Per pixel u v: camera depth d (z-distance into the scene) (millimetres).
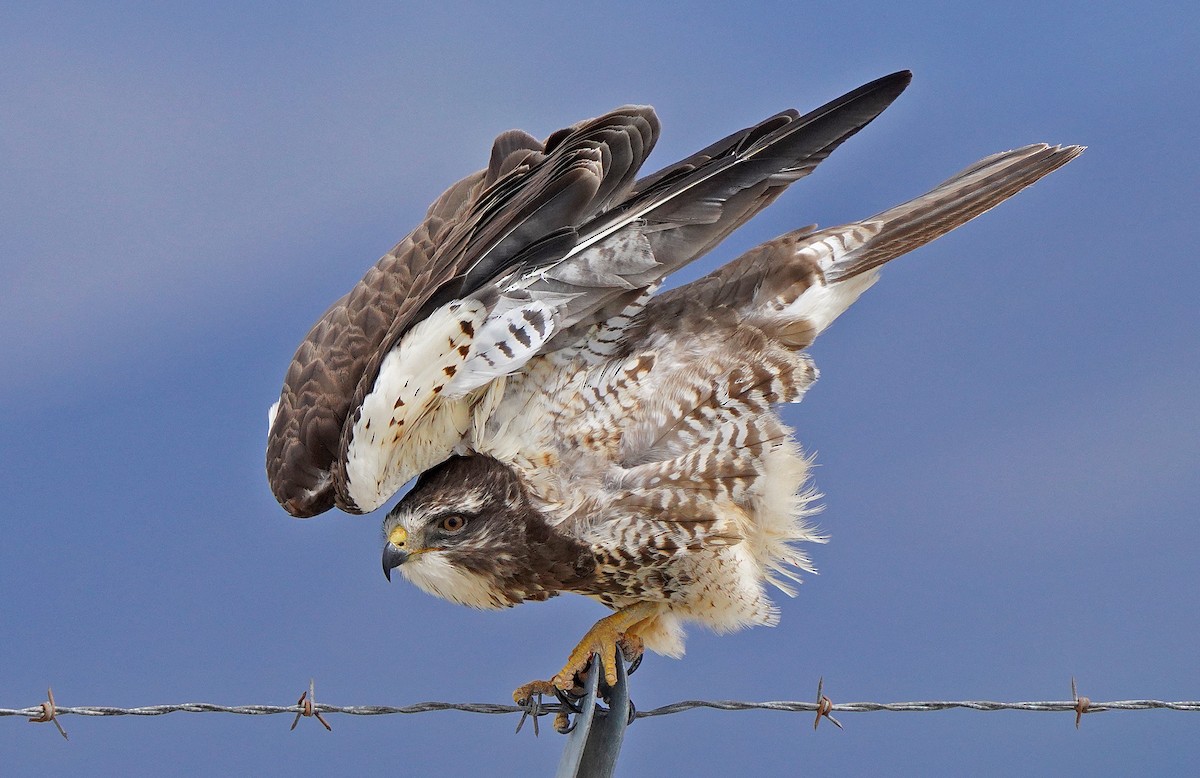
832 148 10266
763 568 10969
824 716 10023
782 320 10906
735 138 10102
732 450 10445
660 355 10539
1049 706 10203
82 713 9430
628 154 9648
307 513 10383
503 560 10344
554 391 10297
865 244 11344
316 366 10625
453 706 9805
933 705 10102
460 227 9820
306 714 9562
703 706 9977
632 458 10391
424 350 9297
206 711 9523
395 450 9805
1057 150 12203
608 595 10688
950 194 11750
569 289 9773
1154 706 10117
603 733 9445
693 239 10016
